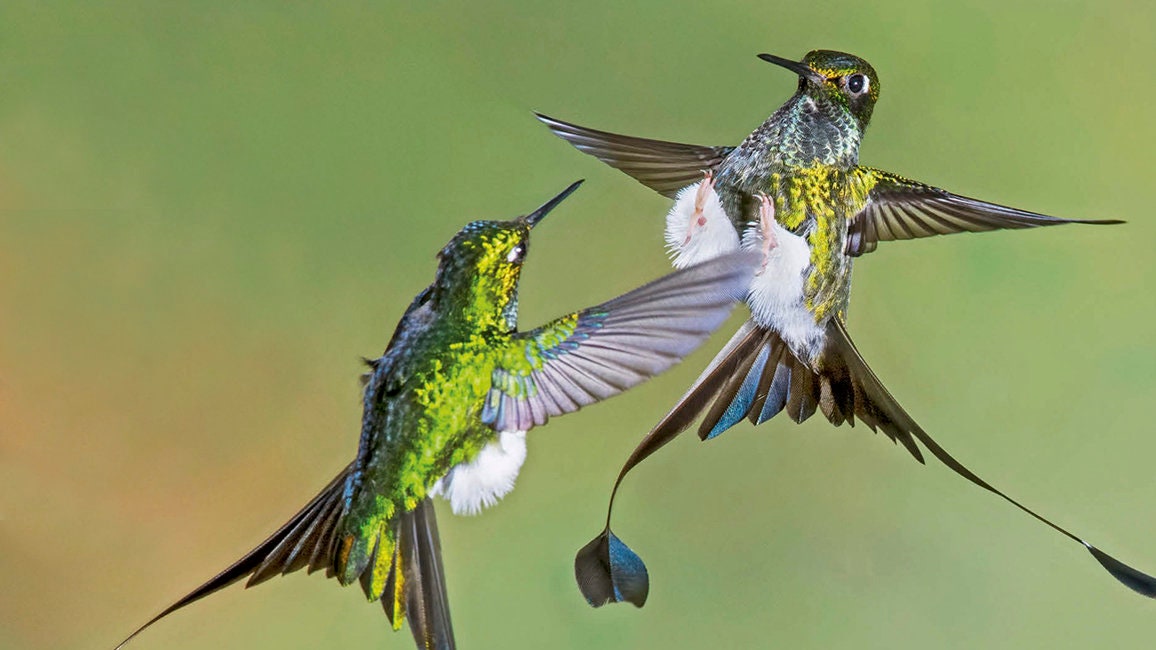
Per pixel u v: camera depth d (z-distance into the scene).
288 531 2.44
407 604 2.44
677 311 2.41
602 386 2.43
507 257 2.45
